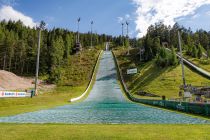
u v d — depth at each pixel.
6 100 40.00
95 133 12.08
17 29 196.50
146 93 78.81
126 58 157.62
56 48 143.88
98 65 141.00
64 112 30.48
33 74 134.62
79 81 109.75
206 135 11.51
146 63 134.62
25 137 11.10
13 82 93.69
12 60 144.50
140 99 58.62
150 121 19.89
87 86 98.62
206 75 91.75
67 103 52.72
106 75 118.50
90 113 29.16
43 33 189.38
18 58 144.00
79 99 66.69
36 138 10.90
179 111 31.64
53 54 139.62
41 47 149.50
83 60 156.62
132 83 100.69
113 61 150.38
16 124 15.80
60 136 11.34
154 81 93.81
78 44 192.88
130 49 194.25
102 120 21.20
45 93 77.25
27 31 194.12
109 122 19.44
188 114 26.91
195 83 83.75
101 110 34.59
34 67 141.50
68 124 16.08
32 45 156.88
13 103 40.09
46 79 117.00
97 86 97.69
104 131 12.69
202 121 19.36
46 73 137.50
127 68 129.00
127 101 62.06
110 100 64.81
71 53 188.88
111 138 10.88
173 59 113.38
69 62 153.75
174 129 13.35
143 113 29.16
